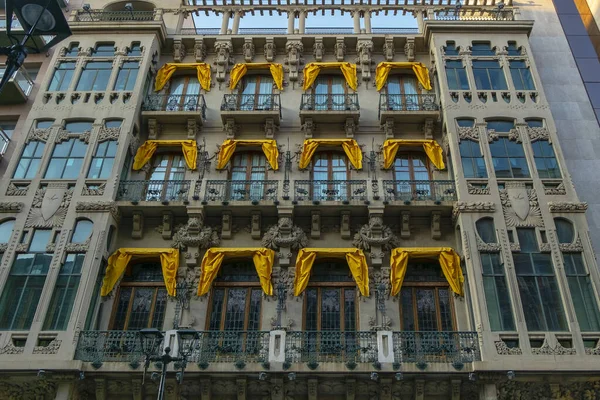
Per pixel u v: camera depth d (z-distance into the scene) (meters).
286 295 18.67
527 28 23.27
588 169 21.61
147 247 19.84
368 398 16.58
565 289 17.17
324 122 22.67
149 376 16.22
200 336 17.30
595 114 23.09
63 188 19.95
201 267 19.12
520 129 20.69
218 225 20.28
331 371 15.99
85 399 16.52
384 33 24.95
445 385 16.28
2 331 16.98
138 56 23.58
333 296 18.98
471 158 20.19
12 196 19.78
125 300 19.06
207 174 21.61
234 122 22.58
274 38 24.92
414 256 19.16
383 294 18.50
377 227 19.52
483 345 16.30
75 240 18.86
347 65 24.02
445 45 23.23
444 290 19.00
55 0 10.05
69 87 22.59
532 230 18.48
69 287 17.84
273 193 20.48
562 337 16.42
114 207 19.70
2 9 26.12
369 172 21.53
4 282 17.92
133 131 21.98
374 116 22.95
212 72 24.58
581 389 15.86
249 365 16.12
